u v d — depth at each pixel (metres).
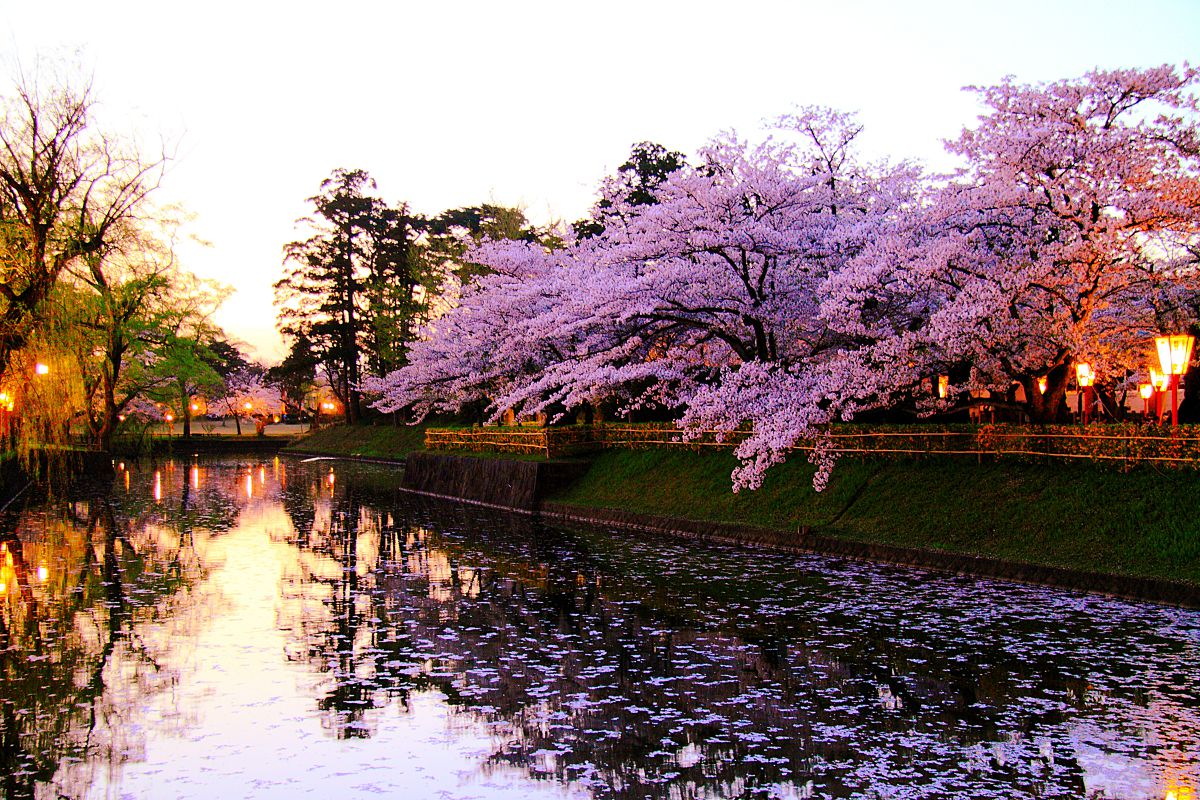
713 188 21.62
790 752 8.49
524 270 35.47
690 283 22.36
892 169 25.84
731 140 25.91
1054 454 16.92
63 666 11.45
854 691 10.12
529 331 27.67
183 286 46.91
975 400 19.42
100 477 40.38
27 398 23.45
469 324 35.59
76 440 42.34
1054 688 9.94
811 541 18.64
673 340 26.22
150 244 34.47
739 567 17.52
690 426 24.53
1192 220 15.42
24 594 16.06
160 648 12.32
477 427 40.12
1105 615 12.70
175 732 9.19
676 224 21.50
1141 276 17.34
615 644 12.32
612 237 25.59
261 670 11.28
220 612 14.56
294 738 9.03
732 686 10.41
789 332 23.53
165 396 49.97
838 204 24.14
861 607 13.77
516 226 51.59
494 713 9.69
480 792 7.79
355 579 17.45
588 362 26.08
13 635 13.05
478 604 15.03
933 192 19.86
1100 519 15.15
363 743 8.88
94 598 15.70
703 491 23.84
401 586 16.69
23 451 24.72
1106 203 15.84
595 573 17.58
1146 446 15.37
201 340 52.06
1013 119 16.91
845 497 20.08
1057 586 14.28
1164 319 18.88
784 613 13.62
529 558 19.69
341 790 7.85
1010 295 16.47
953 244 16.72
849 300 19.64
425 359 44.53
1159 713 9.17
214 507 31.86
